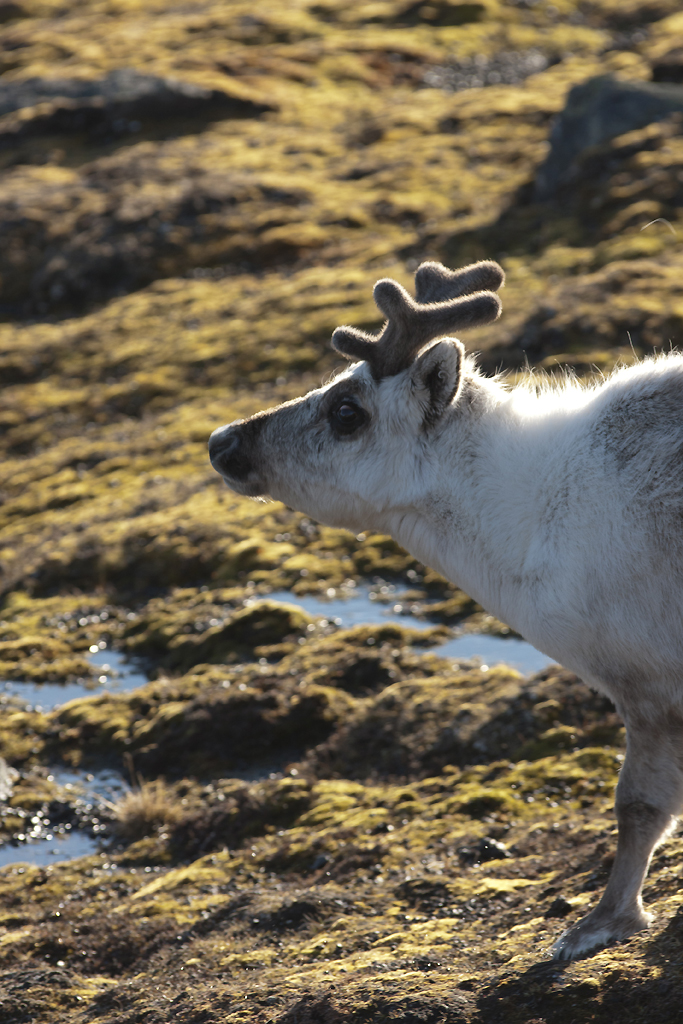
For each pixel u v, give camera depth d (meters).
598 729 16.48
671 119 50.28
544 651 9.95
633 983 8.39
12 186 65.06
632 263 38.66
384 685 20.31
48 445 39.50
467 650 21.78
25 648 25.12
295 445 10.62
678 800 9.36
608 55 85.56
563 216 46.94
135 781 18.81
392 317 10.04
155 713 20.56
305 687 20.11
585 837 12.99
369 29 97.62
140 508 31.67
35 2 126.25
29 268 56.06
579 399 10.12
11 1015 11.18
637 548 9.09
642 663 9.22
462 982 9.13
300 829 15.52
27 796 18.47
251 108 75.69
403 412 10.12
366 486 10.38
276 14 102.88
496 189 54.94
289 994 9.79
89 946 12.88
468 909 11.57
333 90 81.38
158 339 45.41
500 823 14.16
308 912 12.16
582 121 51.41
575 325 34.41
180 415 38.47
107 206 58.84
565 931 9.52
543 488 9.66
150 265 53.97
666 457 9.20
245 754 18.77
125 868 15.85
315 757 18.03
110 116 75.12
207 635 23.61
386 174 59.97
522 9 100.50
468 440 10.05
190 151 68.12
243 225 55.66
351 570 26.53
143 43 97.25
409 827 14.50
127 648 24.84
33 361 46.09
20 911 14.69
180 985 11.09
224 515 29.95
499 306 9.89
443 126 68.12
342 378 10.50
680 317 33.34
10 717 21.48
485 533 9.93
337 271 47.94
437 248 47.34
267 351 41.00
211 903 13.48
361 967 10.15
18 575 29.19
